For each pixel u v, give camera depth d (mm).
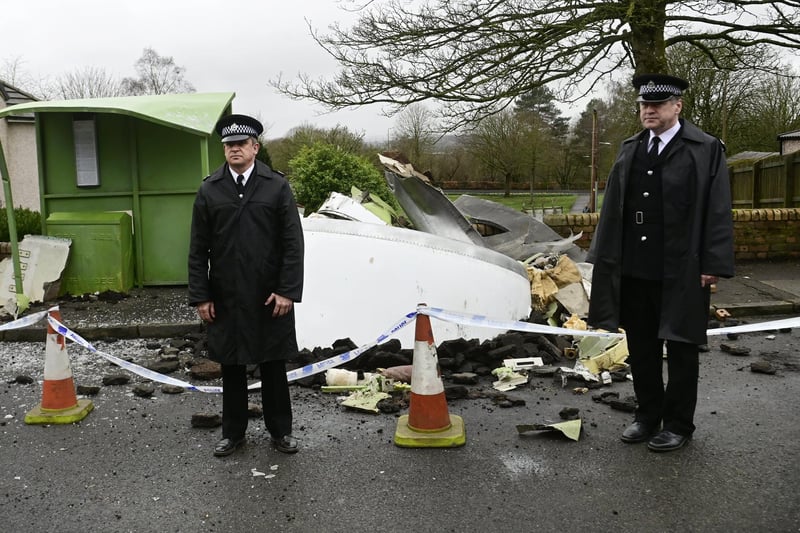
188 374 5887
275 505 3475
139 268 9359
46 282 8609
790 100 30781
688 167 4016
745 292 8906
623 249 4250
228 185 4074
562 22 10641
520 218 9625
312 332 6168
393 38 11328
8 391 5492
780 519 3238
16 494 3646
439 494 3559
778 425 4480
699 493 3523
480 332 6332
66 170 9289
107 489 3689
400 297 6191
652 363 4277
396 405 4855
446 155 46781
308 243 6336
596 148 29625
